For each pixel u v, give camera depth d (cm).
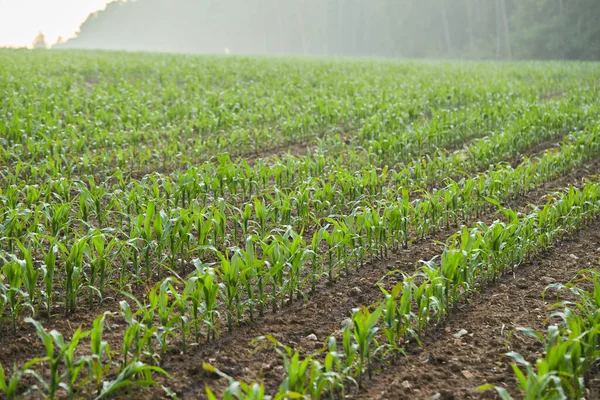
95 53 4300
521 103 1745
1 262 667
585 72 3080
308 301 628
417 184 994
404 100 1894
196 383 482
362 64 3853
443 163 1069
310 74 2864
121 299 621
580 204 816
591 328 463
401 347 536
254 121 1519
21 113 1479
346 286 665
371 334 471
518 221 702
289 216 774
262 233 724
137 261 650
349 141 1453
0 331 550
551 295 642
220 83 2439
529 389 394
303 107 1658
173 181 1070
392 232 759
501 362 513
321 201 893
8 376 483
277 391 474
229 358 516
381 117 1558
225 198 952
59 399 450
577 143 1146
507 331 566
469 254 610
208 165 910
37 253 720
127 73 2708
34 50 4691
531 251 757
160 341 496
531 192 1023
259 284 589
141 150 1266
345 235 652
